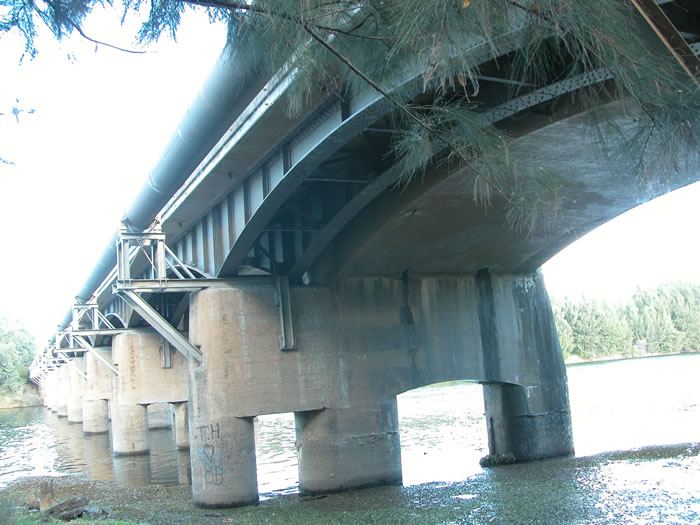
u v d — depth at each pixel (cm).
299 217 2359
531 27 577
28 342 14875
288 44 653
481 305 2597
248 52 683
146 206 2383
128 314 4191
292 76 753
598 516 1605
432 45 538
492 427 2722
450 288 2561
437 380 2456
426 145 730
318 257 2427
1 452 4953
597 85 750
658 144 628
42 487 2012
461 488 2123
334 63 756
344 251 2306
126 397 4200
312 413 2286
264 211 1942
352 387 2317
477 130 709
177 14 565
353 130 1452
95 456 4362
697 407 4159
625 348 11400
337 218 1933
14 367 13688
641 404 4616
